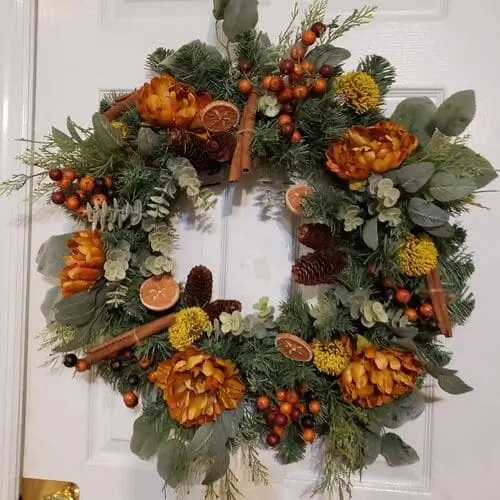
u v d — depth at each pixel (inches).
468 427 33.7
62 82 36.0
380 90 31.4
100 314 33.0
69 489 36.8
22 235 36.0
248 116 31.1
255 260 35.1
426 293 30.5
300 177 34.0
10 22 35.5
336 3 33.9
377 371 29.7
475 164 30.0
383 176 29.7
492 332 33.2
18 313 36.0
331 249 31.7
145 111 31.3
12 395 36.0
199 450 31.1
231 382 31.2
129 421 36.3
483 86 33.1
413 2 33.4
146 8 35.4
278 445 33.5
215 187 35.2
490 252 33.2
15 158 33.8
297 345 31.0
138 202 32.0
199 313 31.9
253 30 31.8
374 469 34.8
